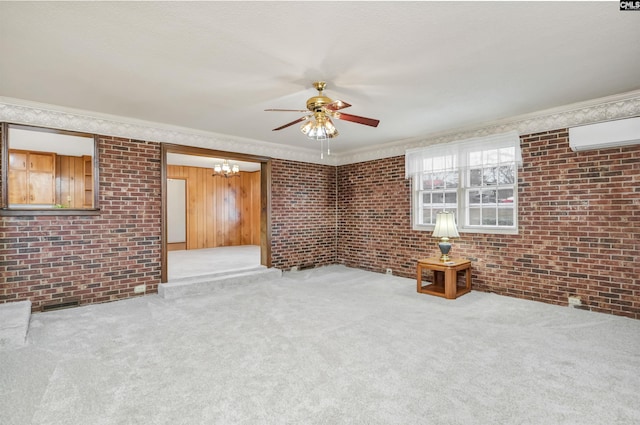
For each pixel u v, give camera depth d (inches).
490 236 179.3
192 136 195.6
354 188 257.8
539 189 161.8
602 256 143.9
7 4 75.0
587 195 147.6
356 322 133.6
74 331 124.6
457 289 183.6
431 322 133.3
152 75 116.4
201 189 367.2
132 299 169.8
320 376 90.3
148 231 179.5
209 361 99.5
